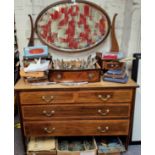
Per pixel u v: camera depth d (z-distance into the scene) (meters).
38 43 1.89
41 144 1.83
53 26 1.83
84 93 1.65
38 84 1.66
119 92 1.66
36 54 1.76
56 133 1.78
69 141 1.95
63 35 1.86
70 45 1.90
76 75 1.68
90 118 1.74
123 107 1.71
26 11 1.78
